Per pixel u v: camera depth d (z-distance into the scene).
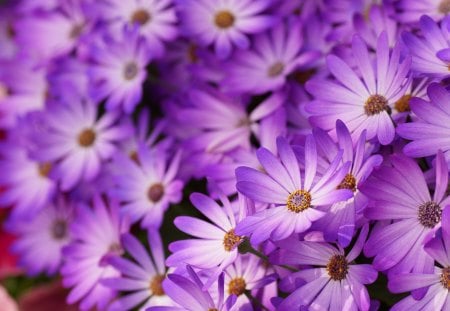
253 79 0.62
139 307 0.60
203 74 0.64
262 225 0.47
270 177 0.48
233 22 0.66
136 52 0.66
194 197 0.50
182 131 0.64
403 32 0.52
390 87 0.50
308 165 0.48
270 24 0.64
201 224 0.50
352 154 0.48
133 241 0.56
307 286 0.48
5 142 0.75
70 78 0.72
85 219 0.60
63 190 0.68
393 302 0.50
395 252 0.46
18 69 0.79
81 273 0.60
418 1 0.57
